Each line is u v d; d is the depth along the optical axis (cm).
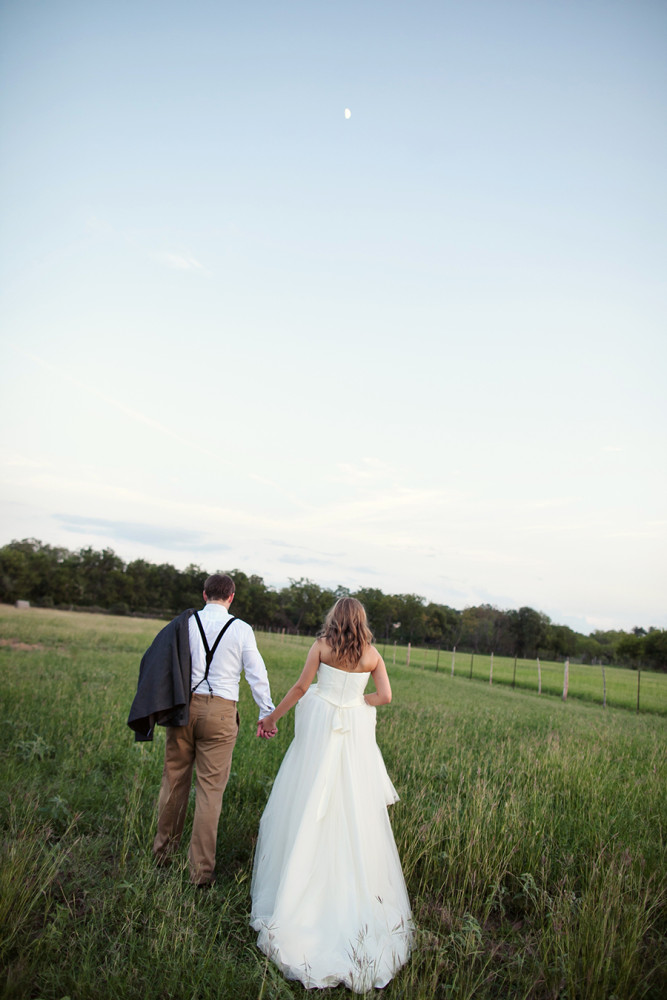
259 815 505
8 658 1445
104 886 374
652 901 387
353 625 389
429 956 317
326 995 302
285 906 330
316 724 382
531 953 346
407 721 1039
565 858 448
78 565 8219
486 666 3900
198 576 8450
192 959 302
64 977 287
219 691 407
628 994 307
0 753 608
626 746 959
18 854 357
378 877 362
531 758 737
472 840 446
